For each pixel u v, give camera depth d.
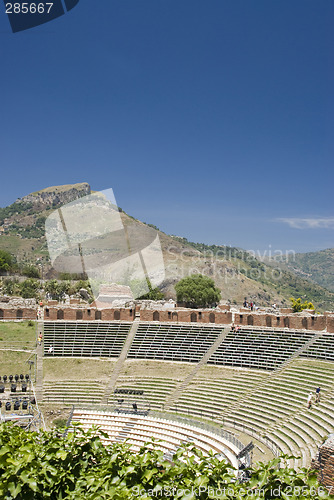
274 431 47.34
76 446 17.31
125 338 75.81
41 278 133.88
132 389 62.88
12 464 15.41
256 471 16.02
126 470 15.86
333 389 52.59
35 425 50.06
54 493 15.89
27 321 80.94
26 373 66.06
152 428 50.88
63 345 73.69
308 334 67.44
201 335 74.19
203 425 50.25
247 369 63.91
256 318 75.38
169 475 15.96
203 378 63.69
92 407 57.06
